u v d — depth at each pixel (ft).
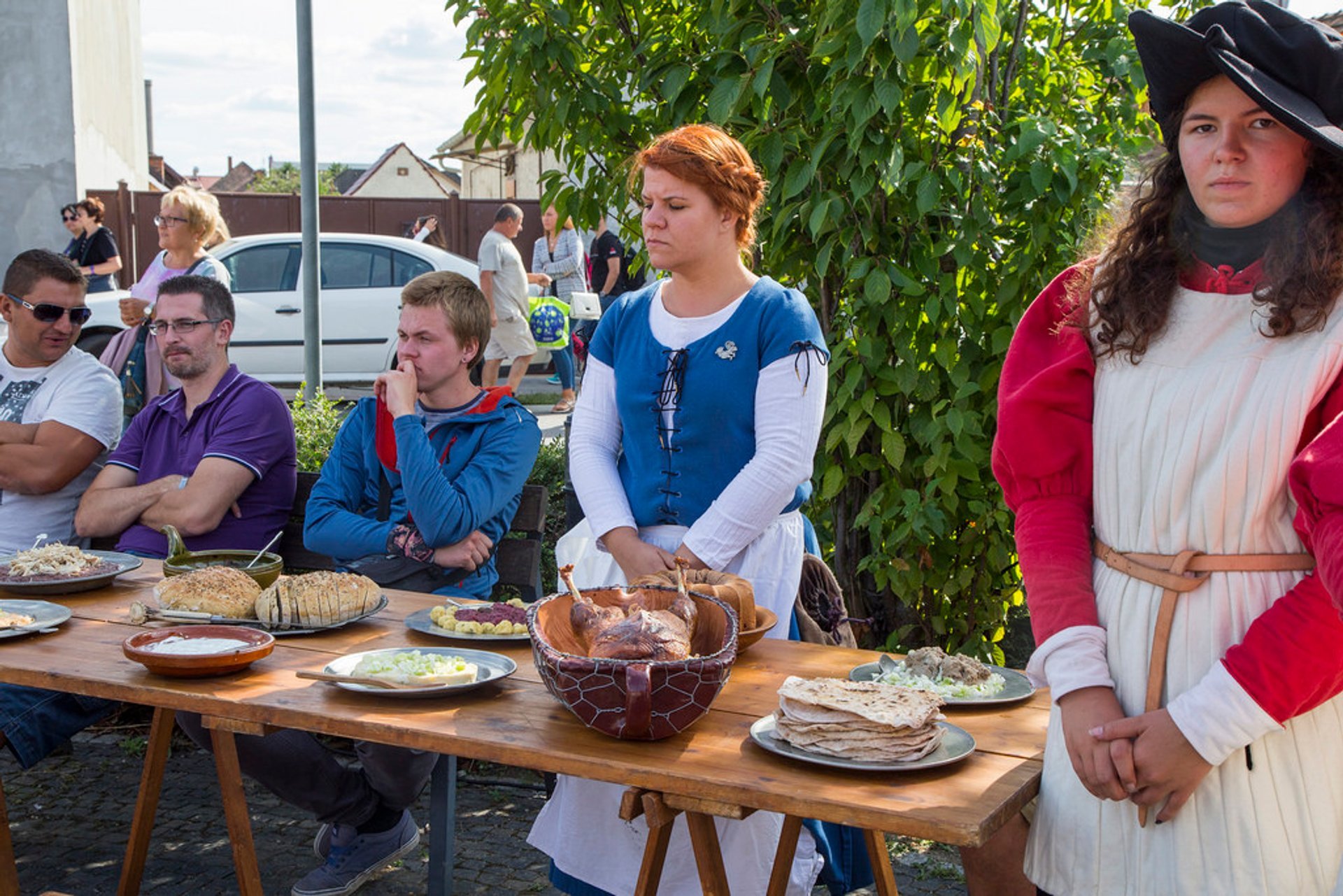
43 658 7.50
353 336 34.53
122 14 69.92
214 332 11.98
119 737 13.89
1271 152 5.29
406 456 10.07
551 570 14.42
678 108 12.69
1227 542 5.51
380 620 8.60
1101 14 13.08
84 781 12.73
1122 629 5.73
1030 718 6.77
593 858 8.58
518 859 11.09
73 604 9.06
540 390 39.32
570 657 6.00
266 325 33.91
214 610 8.28
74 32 49.42
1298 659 5.13
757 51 11.53
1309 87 5.21
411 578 10.25
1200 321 5.60
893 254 12.06
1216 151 5.35
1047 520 6.06
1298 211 5.34
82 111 51.13
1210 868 5.44
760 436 8.48
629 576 8.43
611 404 9.21
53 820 11.79
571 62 13.11
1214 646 5.48
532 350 33.01
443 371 10.52
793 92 12.07
